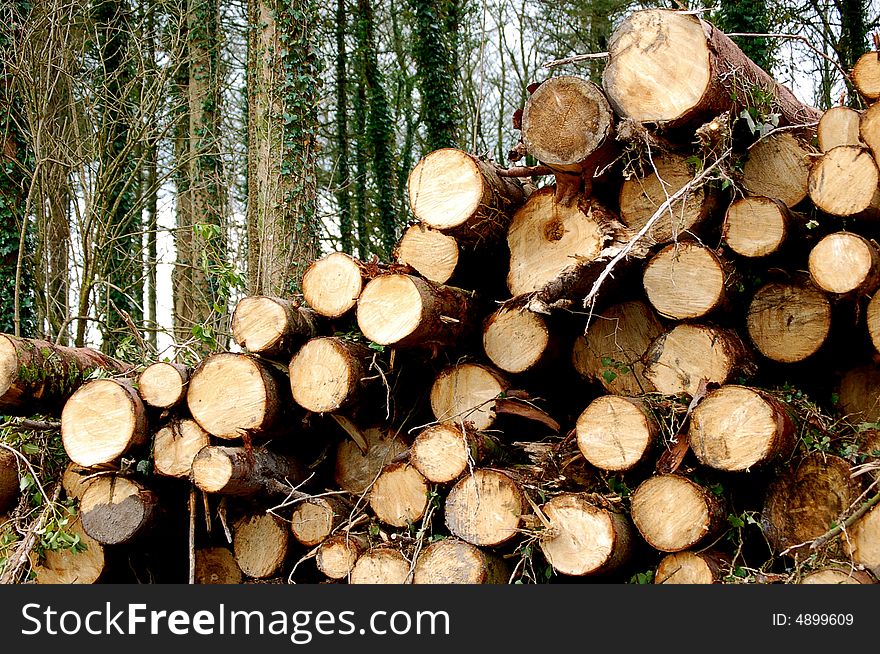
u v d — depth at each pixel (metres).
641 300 3.92
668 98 3.31
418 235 4.12
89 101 9.34
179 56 10.23
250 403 3.79
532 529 3.35
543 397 4.13
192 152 10.88
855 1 10.45
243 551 4.10
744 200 3.57
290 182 8.21
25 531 4.02
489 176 3.78
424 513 3.69
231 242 10.84
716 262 3.49
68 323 8.33
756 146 3.76
